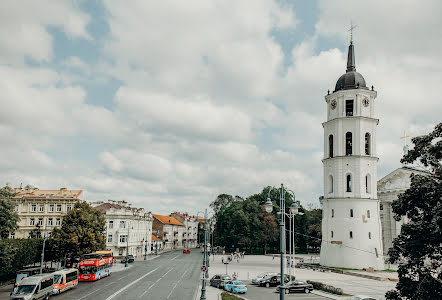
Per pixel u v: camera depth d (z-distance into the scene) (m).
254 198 129.00
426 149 23.48
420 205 23.08
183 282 50.06
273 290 45.16
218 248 136.25
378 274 57.38
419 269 22.17
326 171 70.12
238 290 42.03
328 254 66.25
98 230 66.00
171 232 157.88
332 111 70.69
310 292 43.06
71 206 80.44
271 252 122.06
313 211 126.00
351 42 73.81
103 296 37.78
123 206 110.75
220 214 133.12
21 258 52.00
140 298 36.75
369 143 68.06
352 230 64.31
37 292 34.75
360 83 69.44
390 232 79.62
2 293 41.62
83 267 50.09
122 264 78.50
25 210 80.19
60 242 59.38
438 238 20.50
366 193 66.00
